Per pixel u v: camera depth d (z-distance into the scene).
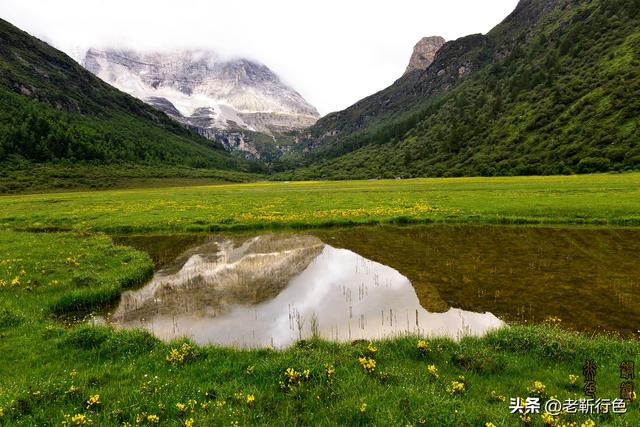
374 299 16.95
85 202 63.19
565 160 118.19
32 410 7.91
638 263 21.17
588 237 28.48
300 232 35.19
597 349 10.47
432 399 7.93
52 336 12.63
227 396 8.48
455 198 50.06
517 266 21.22
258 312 15.87
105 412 7.92
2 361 10.91
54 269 20.91
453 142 186.00
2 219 45.28
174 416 7.77
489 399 8.27
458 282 18.78
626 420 7.25
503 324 13.65
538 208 38.19
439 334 12.93
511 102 194.62
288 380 9.03
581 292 16.77
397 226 36.06
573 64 184.88
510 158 141.75
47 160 166.12
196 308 16.50
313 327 14.02
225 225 37.72
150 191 98.88
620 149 105.12
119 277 19.66
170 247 30.03
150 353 11.15
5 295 16.83
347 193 66.25
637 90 127.50
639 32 166.62
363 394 8.27
